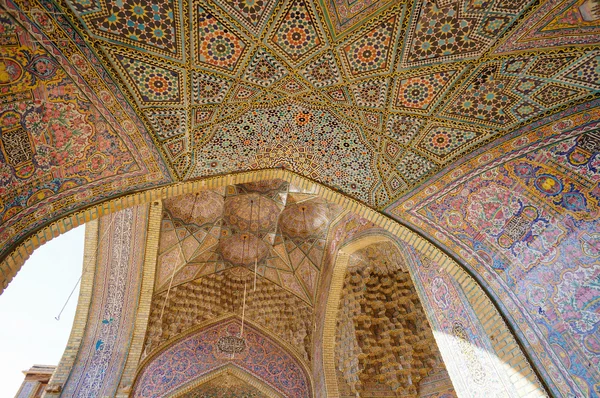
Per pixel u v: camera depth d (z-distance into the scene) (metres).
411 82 3.31
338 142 3.97
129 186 3.57
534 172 3.41
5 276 2.74
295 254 8.06
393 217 4.28
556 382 3.19
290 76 3.33
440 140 3.68
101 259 6.77
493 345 3.75
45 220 3.08
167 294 7.32
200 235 7.75
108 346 6.64
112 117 3.14
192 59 3.04
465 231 3.95
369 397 7.65
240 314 8.00
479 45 2.95
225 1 2.76
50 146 2.92
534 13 2.64
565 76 2.94
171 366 6.99
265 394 7.43
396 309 8.19
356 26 2.96
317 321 7.65
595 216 3.09
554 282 3.33
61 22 2.54
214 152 3.80
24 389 7.86
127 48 2.83
